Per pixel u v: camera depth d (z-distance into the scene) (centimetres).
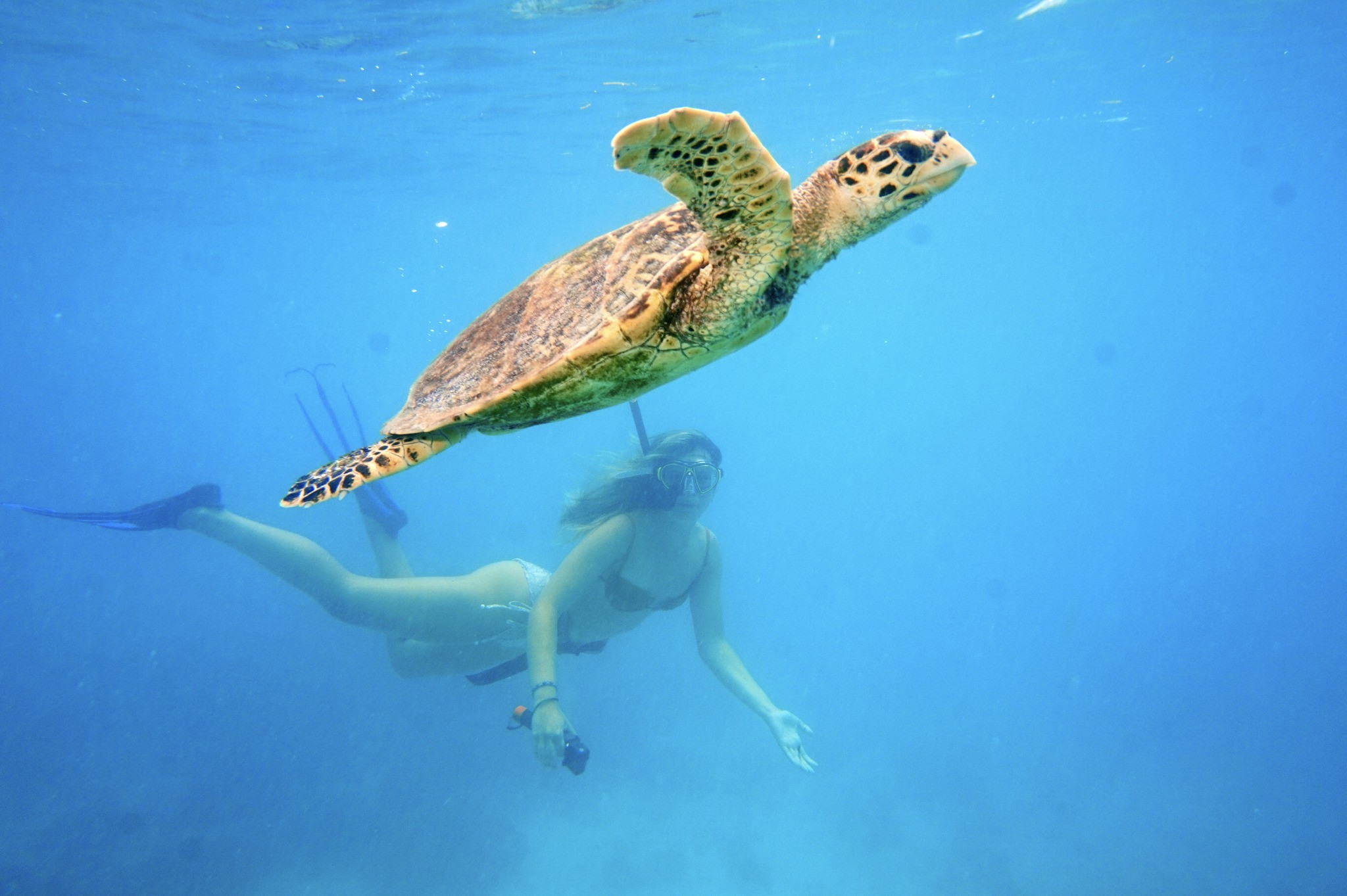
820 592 2880
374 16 1229
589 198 3744
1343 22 1638
